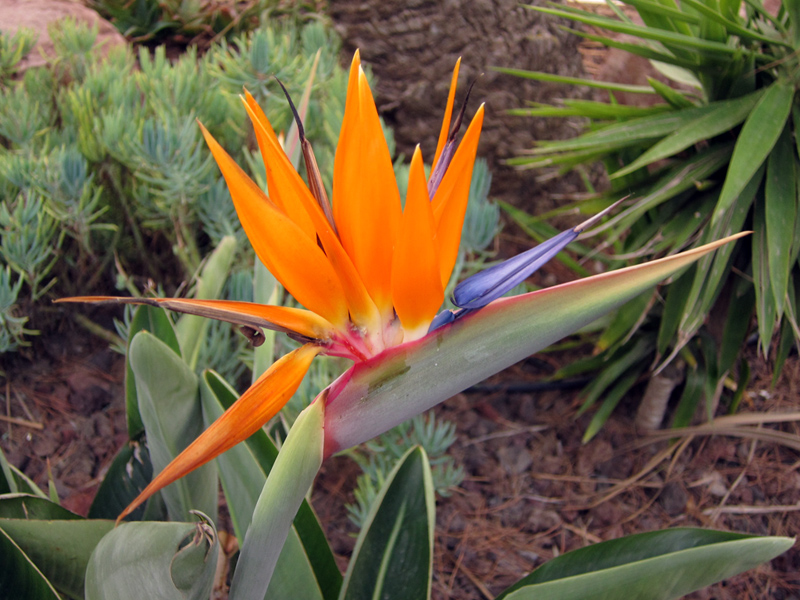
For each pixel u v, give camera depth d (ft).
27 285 2.98
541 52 3.67
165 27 4.85
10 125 2.90
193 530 1.03
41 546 1.39
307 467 1.03
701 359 3.15
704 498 2.99
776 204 2.32
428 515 1.56
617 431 3.28
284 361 1.01
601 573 1.42
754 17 2.58
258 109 1.04
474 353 1.06
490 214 2.70
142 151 2.57
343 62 3.80
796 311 2.63
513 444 3.21
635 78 4.15
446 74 3.62
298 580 1.48
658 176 2.81
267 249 1.00
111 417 2.95
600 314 1.06
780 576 2.72
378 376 1.05
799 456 3.16
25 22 4.02
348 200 1.04
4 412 2.90
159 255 3.33
